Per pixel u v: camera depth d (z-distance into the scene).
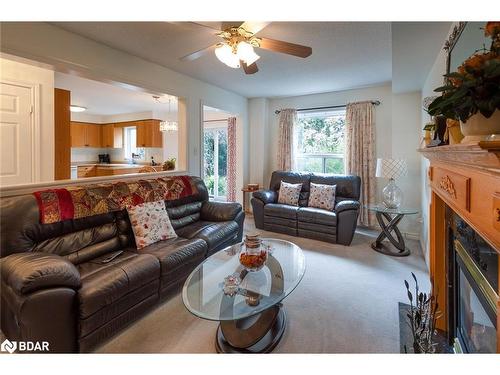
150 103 5.63
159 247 2.42
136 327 1.96
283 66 3.32
